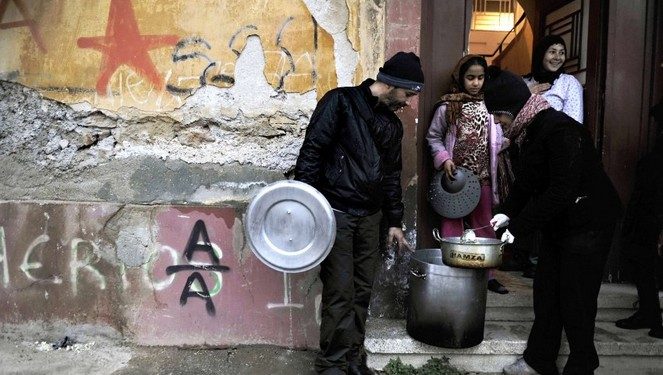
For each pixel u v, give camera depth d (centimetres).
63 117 320
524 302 338
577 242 262
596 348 298
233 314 315
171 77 317
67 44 318
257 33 315
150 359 304
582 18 385
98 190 320
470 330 286
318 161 265
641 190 309
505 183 344
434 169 358
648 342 299
